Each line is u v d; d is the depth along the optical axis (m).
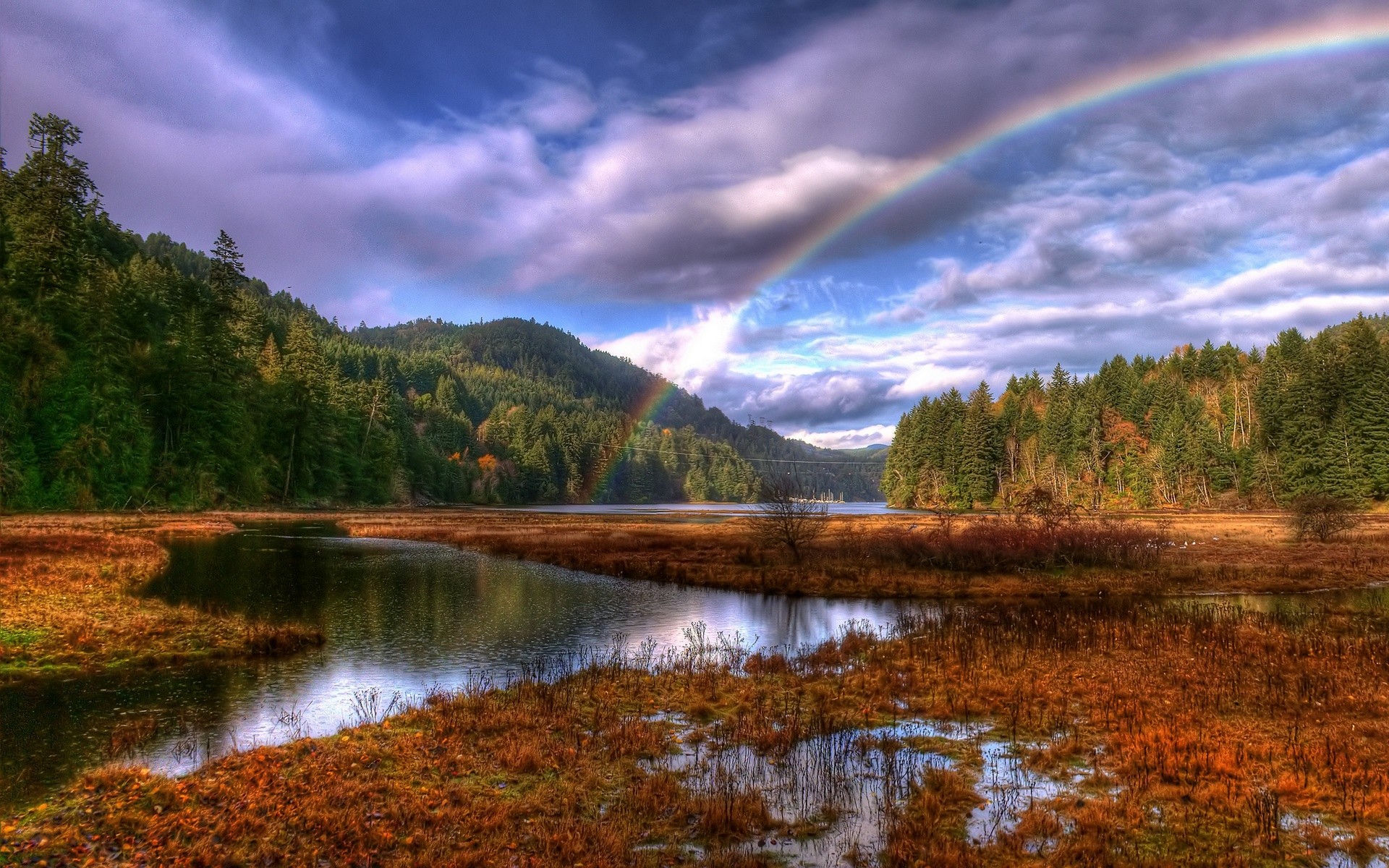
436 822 9.86
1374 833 9.77
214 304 102.00
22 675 17.28
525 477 187.62
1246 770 11.83
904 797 11.04
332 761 12.03
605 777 11.70
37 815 10.13
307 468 105.38
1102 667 18.86
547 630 25.17
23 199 79.44
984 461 128.88
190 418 84.94
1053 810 10.53
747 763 12.48
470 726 14.09
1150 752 12.60
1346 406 89.75
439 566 42.19
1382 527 62.78
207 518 70.69
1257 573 38.22
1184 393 119.06
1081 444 122.94
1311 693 16.19
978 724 14.67
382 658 20.67
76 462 67.38
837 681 18.14
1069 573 38.62
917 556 41.91
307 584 33.81
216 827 9.59
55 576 28.98
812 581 36.41
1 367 63.81
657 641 23.64
